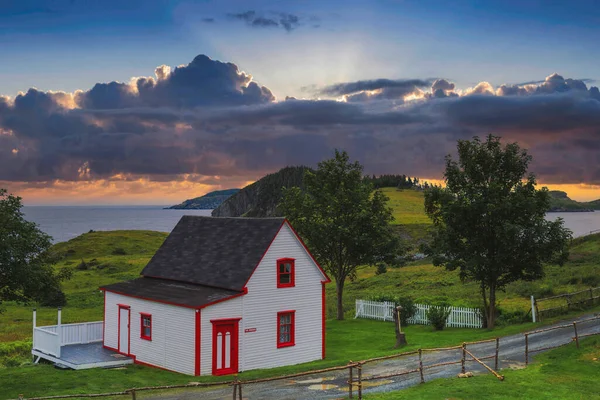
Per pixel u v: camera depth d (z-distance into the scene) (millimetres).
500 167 37219
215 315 30141
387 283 67312
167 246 39250
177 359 30672
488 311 38719
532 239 34406
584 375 23375
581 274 52469
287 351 32750
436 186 38625
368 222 46750
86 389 24844
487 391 21125
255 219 35531
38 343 34188
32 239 26531
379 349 34531
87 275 85438
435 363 27781
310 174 48562
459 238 37938
